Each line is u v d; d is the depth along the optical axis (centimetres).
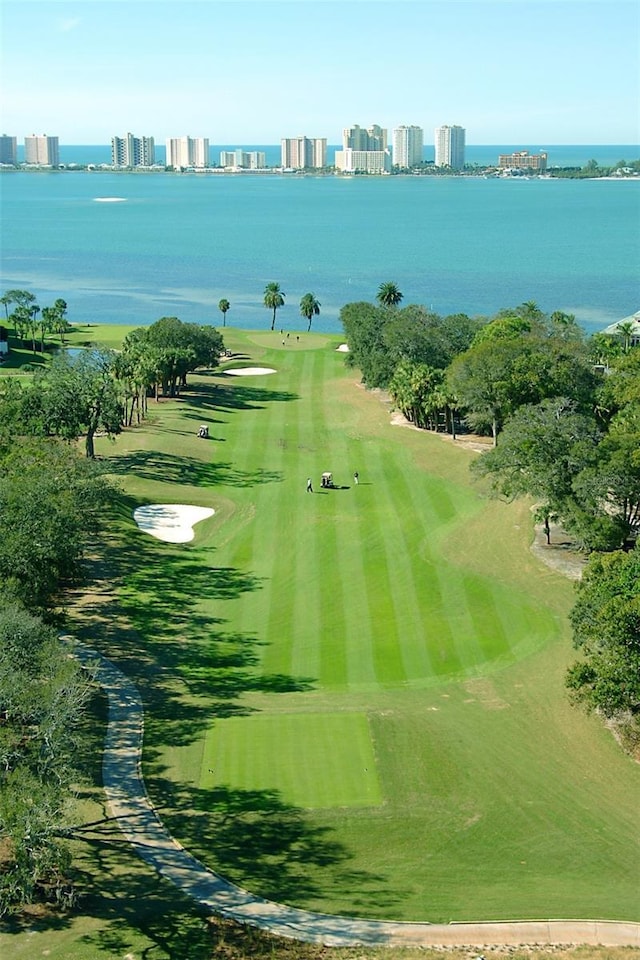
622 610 4181
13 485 5200
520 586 6178
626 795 4019
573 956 3059
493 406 9138
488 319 12950
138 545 6838
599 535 6131
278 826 3706
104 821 3688
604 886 3450
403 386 10294
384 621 5747
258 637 5541
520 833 3741
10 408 8038
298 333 17200
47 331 16450
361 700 4766
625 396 8469
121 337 16350
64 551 5169
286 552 6875
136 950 3014
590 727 4512
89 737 4269
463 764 4178
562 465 6425
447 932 3173
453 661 5238
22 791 3209
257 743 4288
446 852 3612
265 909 3250
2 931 3084
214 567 6606
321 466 9012
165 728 4400
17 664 3753
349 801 3881
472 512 7575
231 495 8144
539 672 5056
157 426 10150
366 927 3181
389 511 7688
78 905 3225
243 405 11612
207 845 3572
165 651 5272
